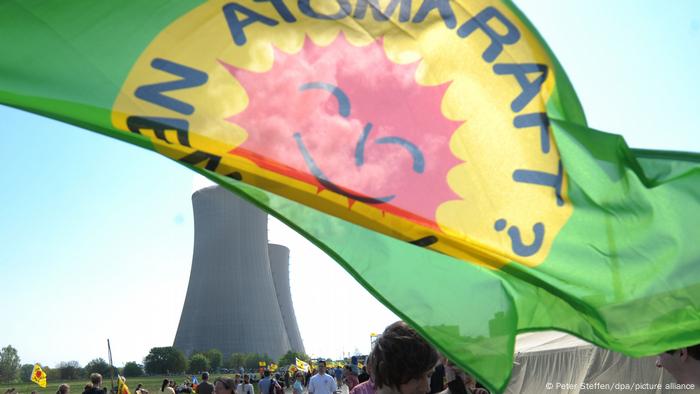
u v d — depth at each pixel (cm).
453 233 300
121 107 262
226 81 281
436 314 303
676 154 324
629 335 318
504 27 323
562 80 325
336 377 3111
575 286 315
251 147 278
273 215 300
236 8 288
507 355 304
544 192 316
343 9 307
